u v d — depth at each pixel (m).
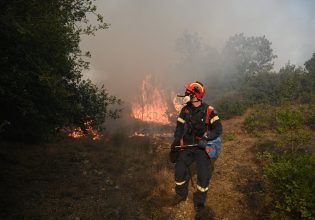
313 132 8.15
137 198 5.39
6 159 6.77
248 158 7.18
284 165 5.18
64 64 6.05
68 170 6.55
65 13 5.64
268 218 4.73
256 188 5.64
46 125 6.61
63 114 7.02
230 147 8.16
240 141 8.63
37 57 5.39
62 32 5.44
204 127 5.01
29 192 5.39
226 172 6.45
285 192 4.91
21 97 5.07
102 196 5.43
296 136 6.84
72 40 5.83
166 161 7.08
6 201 4.97
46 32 5.17
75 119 8.50
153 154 7.76
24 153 7.37
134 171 6.64
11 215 4.62
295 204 4.69
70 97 8.23
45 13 5.16
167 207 5.12
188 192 5.46
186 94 5.12
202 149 4.95
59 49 5.61
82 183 5.85
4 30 4.75
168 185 5.80
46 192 5.43
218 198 5.35
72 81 8.13
